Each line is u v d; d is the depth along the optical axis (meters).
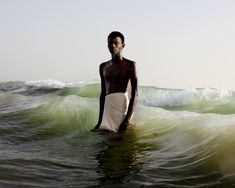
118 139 4.98
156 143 4.64
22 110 7.22
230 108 8.06
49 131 5.72
